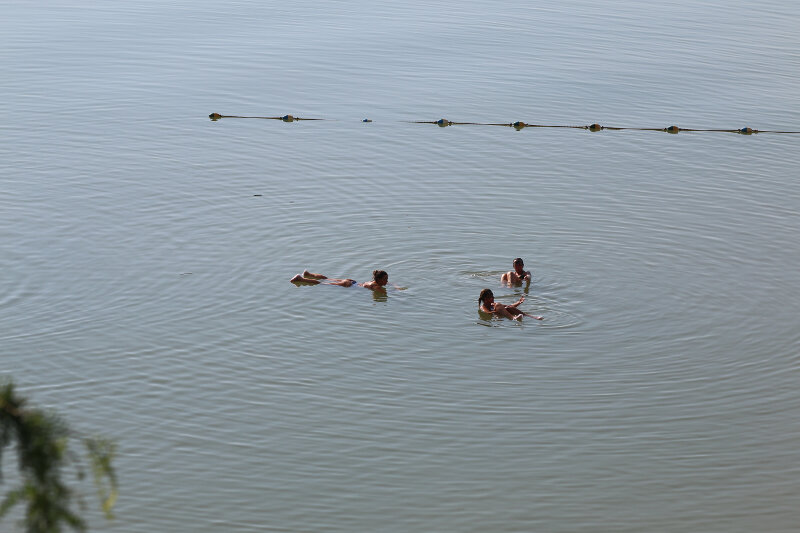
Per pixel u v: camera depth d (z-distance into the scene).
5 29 49.03
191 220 26.50
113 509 14.84
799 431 17.41
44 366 19.00
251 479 15.72
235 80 41.31
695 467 16.28
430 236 25.42
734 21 54.22
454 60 44.91
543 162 32.12
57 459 7.56
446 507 15.09
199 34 48.84
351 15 53.75
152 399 18.00
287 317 21.25
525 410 17.92
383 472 15.98
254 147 33.22
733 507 15.23
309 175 30.38
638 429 17.41
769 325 21.16
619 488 15.68
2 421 7.46
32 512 7.64
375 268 23.61
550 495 15.45
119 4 55.69
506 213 27.16
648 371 19.33
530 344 20.27
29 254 24.16
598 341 20.42
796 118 37.91
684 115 37.94
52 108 36.97
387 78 41.97
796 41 49.72
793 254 24.78
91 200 27.89
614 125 36.56
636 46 48.12
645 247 24.97
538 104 38.88
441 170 31.06
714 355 19.94
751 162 32.59
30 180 29.44
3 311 21.20
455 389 18.61
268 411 17.72
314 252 24.48
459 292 22.42
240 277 23.09
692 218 27.11
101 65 43.06
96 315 21.19
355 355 19.77
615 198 28.64
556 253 24.48
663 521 14.85
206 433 16.98
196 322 20.98
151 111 37.06
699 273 23.56
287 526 14.56
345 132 35.09
